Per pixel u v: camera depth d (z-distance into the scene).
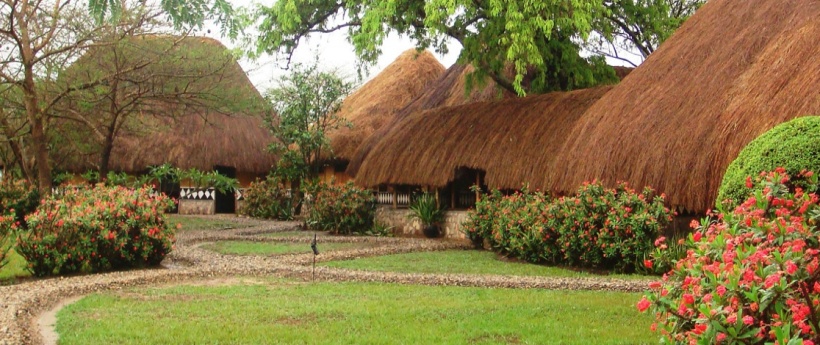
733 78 10.17
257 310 7.32
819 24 9.50
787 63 9.35
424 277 9.68
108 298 8.06
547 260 11.88
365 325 6.61
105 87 16.70
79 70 16.47
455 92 21.39
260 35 17.62
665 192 10.17
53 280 9.38
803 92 8.59
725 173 8.59
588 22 15.05
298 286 9.14
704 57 11.23
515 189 14.69
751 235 4.29
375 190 20.25
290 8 16.59
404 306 7.56
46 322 6.94
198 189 25.19
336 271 10.24
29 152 20.75
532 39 14.56
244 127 25.41
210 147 24.23
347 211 18.23
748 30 10.88
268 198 23.95
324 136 24.20
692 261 4.30
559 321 6.80
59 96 15.26
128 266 10.98
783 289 3.41
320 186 20.23
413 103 23.00
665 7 19.53
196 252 12.77
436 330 6.38
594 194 11.01
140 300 7.98
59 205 10.59
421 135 17.84
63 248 10.23
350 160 24.11
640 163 10.67
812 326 3.39
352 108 27.73
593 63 19.14
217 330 6.34
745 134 9.04
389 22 16.17
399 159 17.83
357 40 15.58
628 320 6.84
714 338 3.45
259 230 18.16
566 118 14.28
